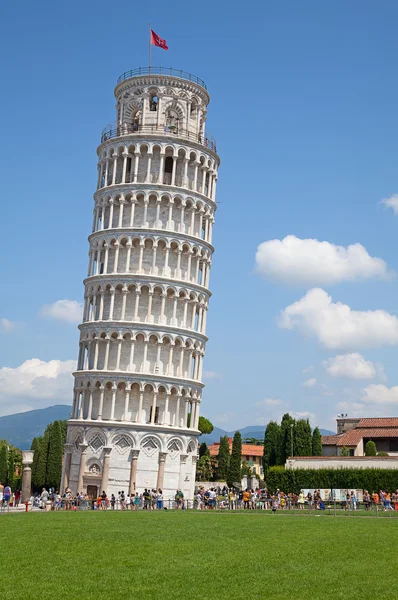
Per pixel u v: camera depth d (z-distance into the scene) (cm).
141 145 10288
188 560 3556
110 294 10025
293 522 5647
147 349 9800
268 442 12988
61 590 2841
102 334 9856
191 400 10075
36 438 13925
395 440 12206
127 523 5244
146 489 9050
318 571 3316
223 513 6881
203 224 10675
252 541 4300
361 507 7925
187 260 10238
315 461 10100
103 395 9619
